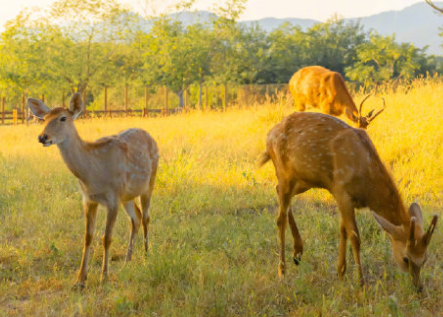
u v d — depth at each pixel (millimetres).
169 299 6387
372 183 6594
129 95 60469
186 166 12617
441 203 9898
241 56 61000
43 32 41531
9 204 11039
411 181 11062
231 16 52500
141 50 47594
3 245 8711
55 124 6938
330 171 6797
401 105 16984
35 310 6410
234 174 12711
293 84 17359
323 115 7219
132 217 8281
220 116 26844
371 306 5934
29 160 16047
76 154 7145
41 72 41312
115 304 6395
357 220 8750
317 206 10531
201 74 54125
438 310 6113
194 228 9242
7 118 44406
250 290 6688
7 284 7230
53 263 8023
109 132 22938
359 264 6641
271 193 11500
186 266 7234
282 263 7273
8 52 41250
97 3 41781
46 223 9820
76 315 6281
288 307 6336
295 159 7098
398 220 6566
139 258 8125
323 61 80188
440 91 17781
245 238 8672
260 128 18531
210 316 6168
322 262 7492
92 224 7395
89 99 66125
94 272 7730
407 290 6324
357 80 67938
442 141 13500
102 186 7367
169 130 21062
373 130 14945
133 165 7926
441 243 7938
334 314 5973
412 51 68312
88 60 41656
